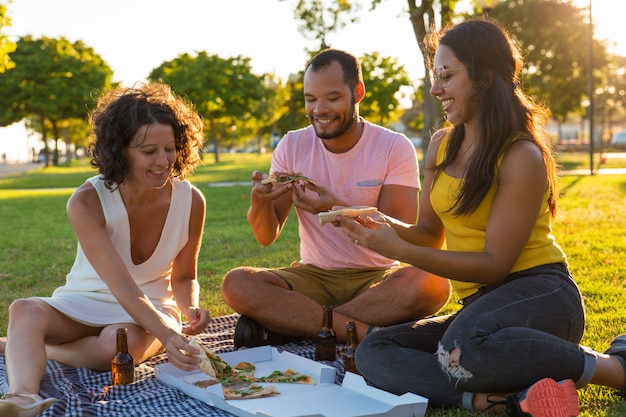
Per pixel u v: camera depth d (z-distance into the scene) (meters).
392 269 4.25
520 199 3.04
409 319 3.97
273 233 4.25
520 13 42.53
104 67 47.62
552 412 2.69
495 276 3.08
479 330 2.86
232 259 7.83
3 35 16.77
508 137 3.10
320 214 3.19
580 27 42.91
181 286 3.99
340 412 2.96
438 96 3.23
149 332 3.52
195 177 28.52
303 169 4.31
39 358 3.25
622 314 4.73
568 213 11.27
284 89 46.19
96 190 3.63
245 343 4.05
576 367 2.87
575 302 3.12
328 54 4.05
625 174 22.69
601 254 7.32
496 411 2.94
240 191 19.06
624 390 3.01
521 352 2.81
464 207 3.16
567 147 64.00
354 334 3.54
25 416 2.84
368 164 4.20
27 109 44.84
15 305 3.42
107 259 3.49
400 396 3.02
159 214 3.78
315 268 4.26
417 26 15.68
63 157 78.75
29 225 12.27
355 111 4.12
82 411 2.98
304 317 3.97
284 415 2.90
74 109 44.19
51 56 43.72
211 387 3.06
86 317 3.58
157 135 3.48
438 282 3.89
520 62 3.23
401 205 4.20
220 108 45.94
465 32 3.15
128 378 3.38
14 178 34.12
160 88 3.70
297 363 3.57
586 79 43.91
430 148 3.55
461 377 2.88
